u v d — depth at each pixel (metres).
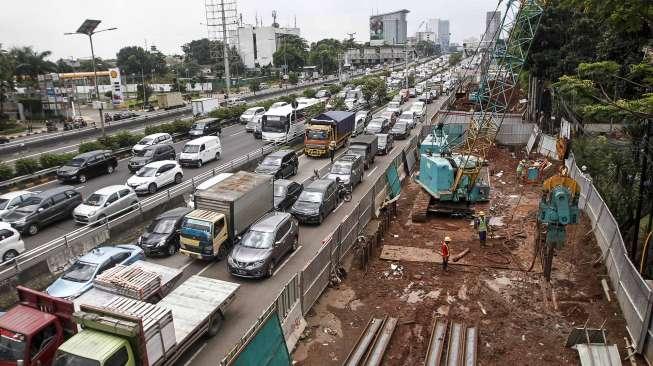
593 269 19.20
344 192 28.92
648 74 20.47
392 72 134.12
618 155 25.89
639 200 18.56
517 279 18.95
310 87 106.44
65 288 16.42
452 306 17.05
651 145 20.14
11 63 73.06
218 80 115.56
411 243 22.83
